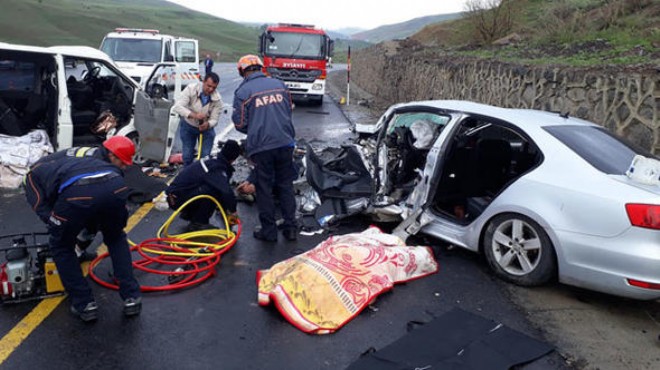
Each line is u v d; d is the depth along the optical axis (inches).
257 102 192.9
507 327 141.3
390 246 175.3
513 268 171.2
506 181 205.2
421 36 1079.0
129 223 219.6
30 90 281.4
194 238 201.5
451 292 163.5
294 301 143.5
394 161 221.1
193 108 276.8
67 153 136.5
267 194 199.0
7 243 188.5
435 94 526.3
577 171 157.2
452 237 190.1
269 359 125.8
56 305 146.5
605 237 145.0
